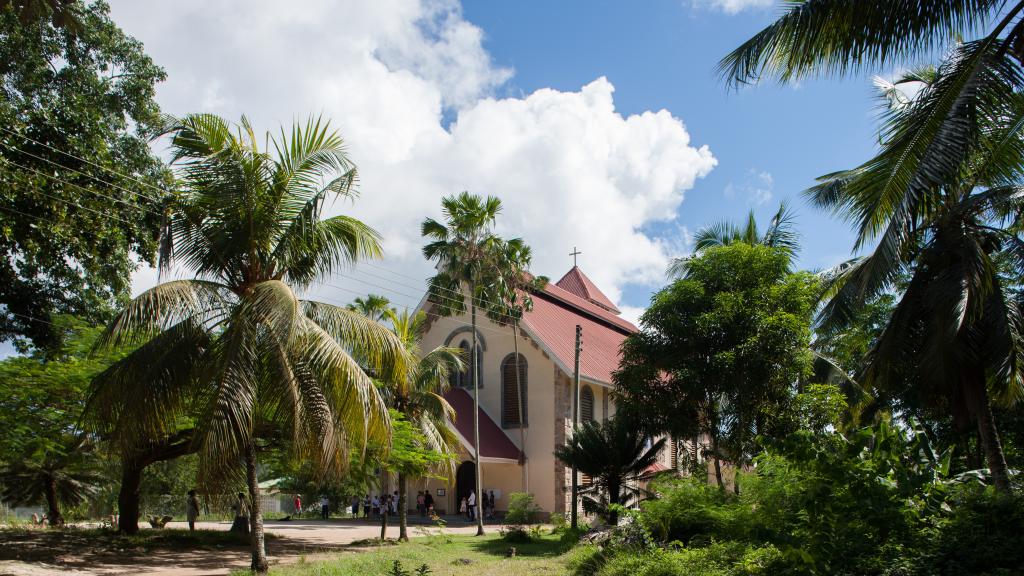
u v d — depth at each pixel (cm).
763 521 1224
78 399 1866
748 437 2219
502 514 3894
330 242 1639
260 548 1573
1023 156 1145
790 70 1182
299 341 1471
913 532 988
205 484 1353
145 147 2194
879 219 1059
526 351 4038
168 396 1463
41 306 1961
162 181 2169
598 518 2325
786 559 997
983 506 1005
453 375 4247
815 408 2230
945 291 1512
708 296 2336
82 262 1828
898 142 1070
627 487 2409
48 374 1808
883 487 973
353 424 1491
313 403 1466
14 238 1658
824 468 980
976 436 2473
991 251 1655
